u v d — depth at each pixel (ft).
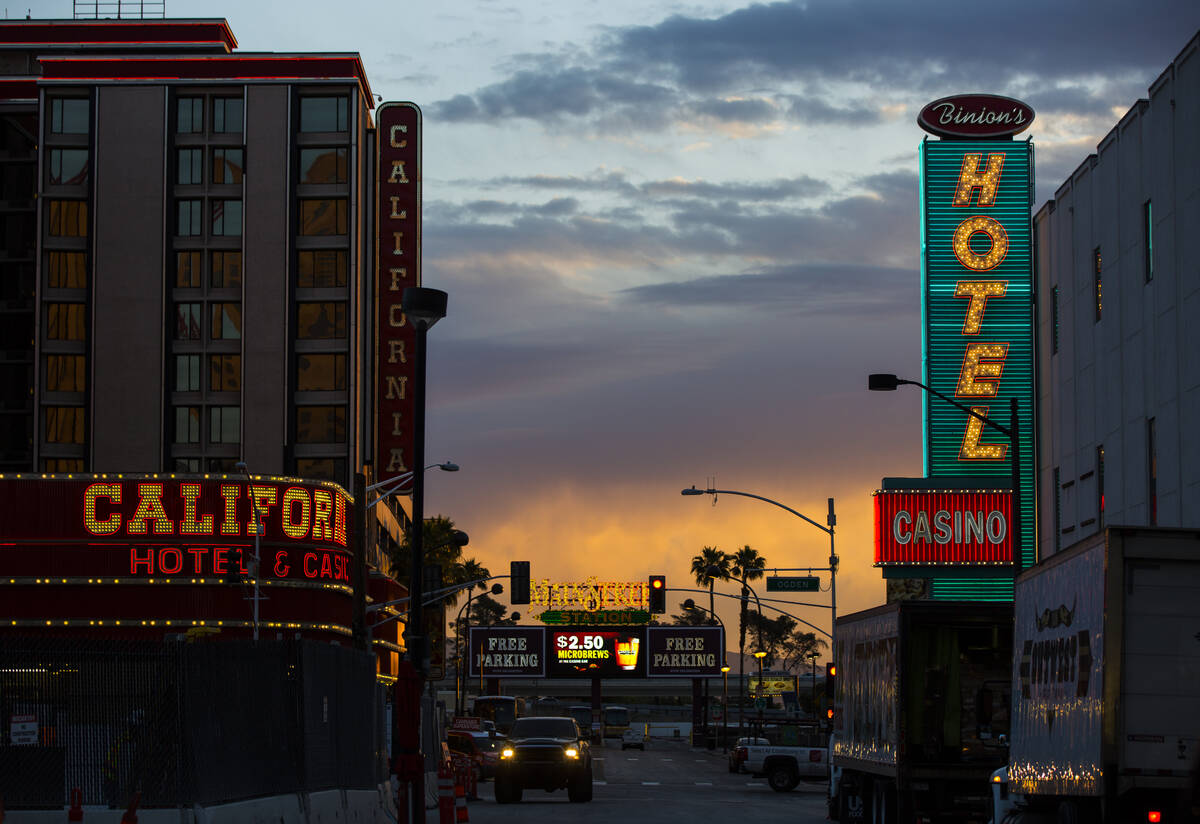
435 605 306.55
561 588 404.57
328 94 290.56
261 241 286.66
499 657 402.93
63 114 291.38
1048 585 60.18
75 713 53.88
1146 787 50.83
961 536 204.03
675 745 396.37
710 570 193.88
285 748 63.62
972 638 78.18
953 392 203.72
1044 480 150.10
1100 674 51.80
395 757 69.05
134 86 289.74
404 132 292.20
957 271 204.33
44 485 219.61
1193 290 107.14
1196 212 106.32
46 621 217.15
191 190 288.51
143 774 53.52
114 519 219.61
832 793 102.63
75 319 288.92
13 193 317.42
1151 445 117.50
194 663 55.01
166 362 285.02
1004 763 75.97
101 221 287.48
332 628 228.43
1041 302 151.53
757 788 170.60
